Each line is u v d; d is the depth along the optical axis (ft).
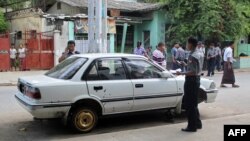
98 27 47.01
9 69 72.90
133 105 27.17
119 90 26.53
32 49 74.18
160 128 25.16
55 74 26.84
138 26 91.61
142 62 28.07
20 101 26.50
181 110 29.94
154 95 27.84
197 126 24.67
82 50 77.00
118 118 30.35
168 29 86.99
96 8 46.78
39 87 24.22
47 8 96.27
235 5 82.02
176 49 61.72
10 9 107.04
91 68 26.04
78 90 25.21
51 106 24.48
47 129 27.04
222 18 81.05
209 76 68.44
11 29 91.50
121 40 89.51
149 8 86.02
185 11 81.51
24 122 29.07
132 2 97.50
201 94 30.04
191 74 24.02
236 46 94.79
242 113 32.76
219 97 41.37
